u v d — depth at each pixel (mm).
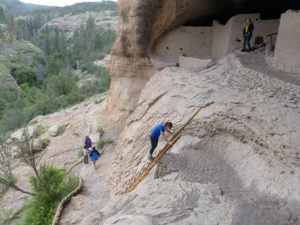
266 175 4082
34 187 9555
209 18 13531
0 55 56969
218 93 5809
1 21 87000
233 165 4738
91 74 58594
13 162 13414
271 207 3266
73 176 10906
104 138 13844
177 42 12953
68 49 78188
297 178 3635
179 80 7273
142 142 6980
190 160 4770
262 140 4293
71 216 7281
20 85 49625
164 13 11805
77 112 20109
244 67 6840
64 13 156625
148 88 8578
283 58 6707
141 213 3400
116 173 7863
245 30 9094
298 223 2836
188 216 3141
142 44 12727
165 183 4023
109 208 4016
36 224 7859
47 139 15891
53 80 39562
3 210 9797
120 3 12430
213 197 3479
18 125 26641
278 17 11992
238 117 4785
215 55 12156
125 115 14820
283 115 4418
